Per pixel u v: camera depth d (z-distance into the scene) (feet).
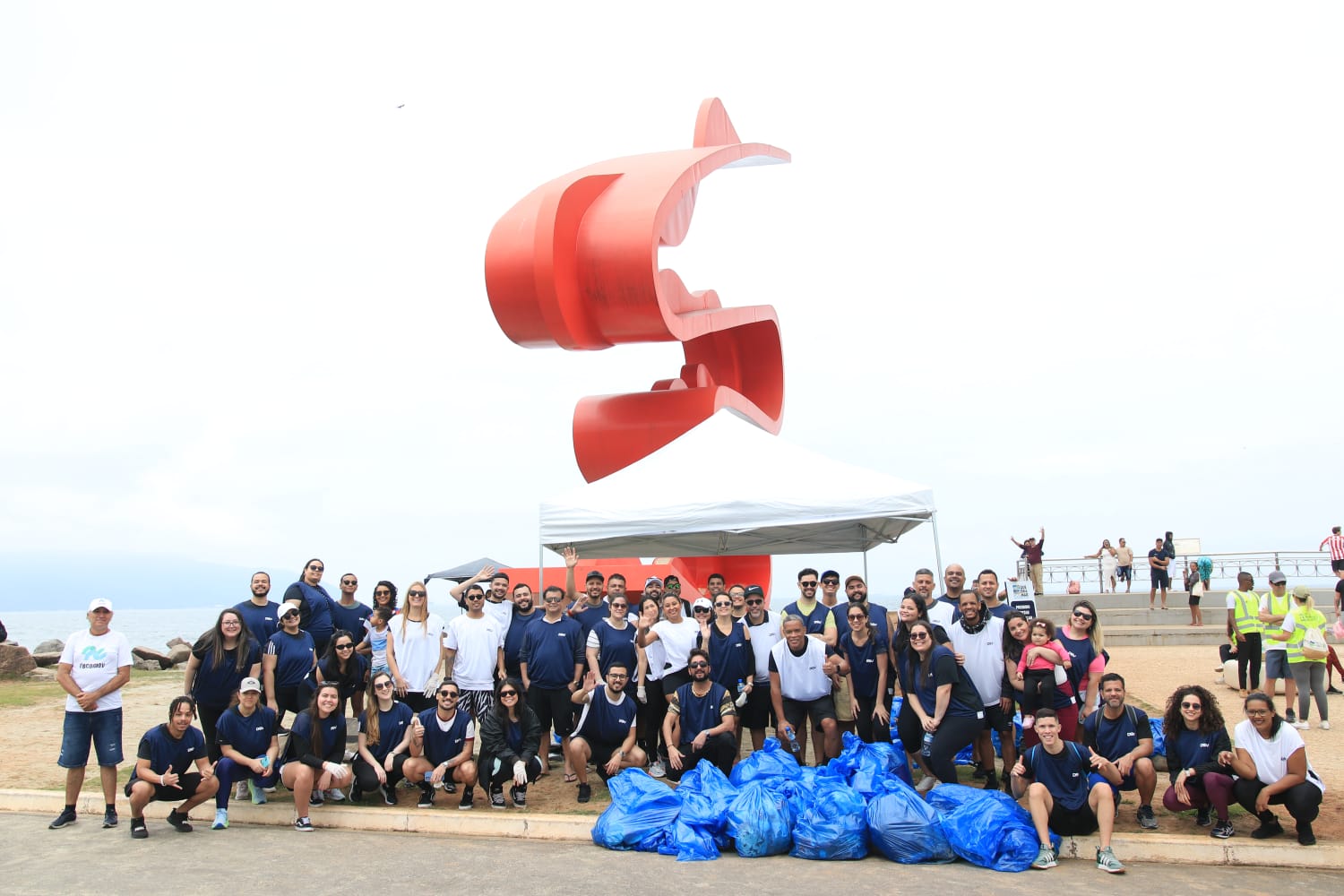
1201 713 23.57
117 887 20.81
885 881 20.98
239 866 22.52
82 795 29.48
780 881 21.03
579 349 50.52
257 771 26.58
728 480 36.01
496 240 48.14
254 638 28.27
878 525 41.68
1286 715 37.65
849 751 26.63
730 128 63.16
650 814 24.30
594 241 48.47
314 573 32.17
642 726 30.32
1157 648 66.49
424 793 27.78
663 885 20.72
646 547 44.57
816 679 28.43
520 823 25.64
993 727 27.45
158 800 26.25
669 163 52.24
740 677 29.60
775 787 24.86
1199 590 72.79
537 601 50.75
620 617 30.37
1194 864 22.30
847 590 29.07
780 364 72.43
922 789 26.53
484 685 30.19
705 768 26.18
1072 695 26.04
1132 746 24.12
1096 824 23.38
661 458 39.11
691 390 56.39
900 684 27.94
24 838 25.49
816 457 38.06
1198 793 23.43
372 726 27.96
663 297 48.96
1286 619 36.32
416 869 22.15
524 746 27.66
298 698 28.94
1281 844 22.30
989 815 22.56
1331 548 70.18
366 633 32.78
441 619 31.50
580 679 30.53
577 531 35.45
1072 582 89.20
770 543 44.88
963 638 27.45
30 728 42.73
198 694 27.81
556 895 20.07
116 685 26.94
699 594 55.36
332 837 25.54
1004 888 20.34
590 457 57.00
